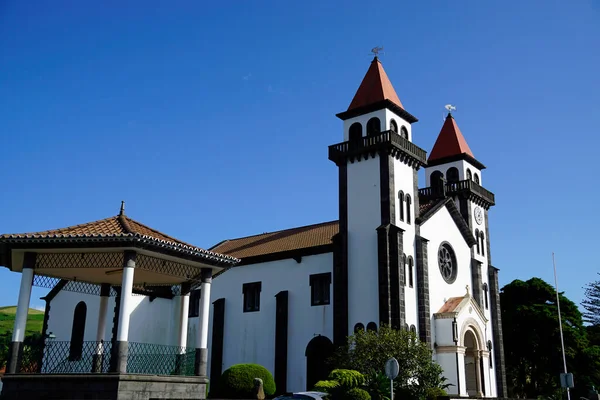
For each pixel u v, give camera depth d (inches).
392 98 1879.9
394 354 1389.0
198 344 963.3
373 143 1776.6
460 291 1989.4
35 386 840.3
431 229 1897.1
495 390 2070.6
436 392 1384.1
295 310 1839.3
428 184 2316.7
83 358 1034.1
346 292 1704.0
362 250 1716.3
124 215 1027.9
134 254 877.8
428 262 1831.9
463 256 2069.4
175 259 943.0
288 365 1798.7
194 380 930.1
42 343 1002.1
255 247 2106.3
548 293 2541.8
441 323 1768.0
